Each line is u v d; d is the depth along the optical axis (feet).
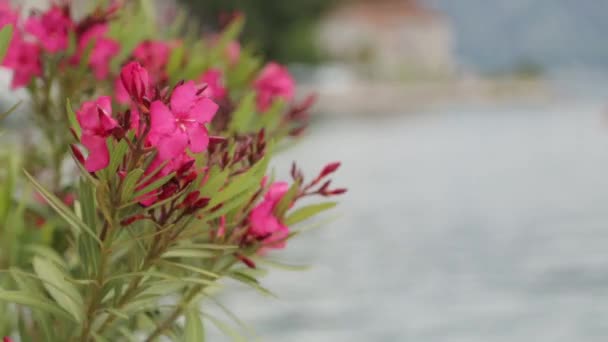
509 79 251.19
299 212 6.47
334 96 176.96
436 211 53.62
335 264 36.76
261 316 27.30
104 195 5.44
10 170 7.91
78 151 5.34
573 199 59.26
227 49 9.47
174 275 6.61
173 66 8.44
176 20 9.58
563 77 361.71
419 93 203.51
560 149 99.09
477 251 41.04
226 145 5.98
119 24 8.62
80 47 8.06
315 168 71.61
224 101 7.38
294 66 179.63
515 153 95.04
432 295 31.91
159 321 6.99
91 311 6.04
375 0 243.19
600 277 34.96
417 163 83.15
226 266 6.46
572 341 26.35
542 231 46.73
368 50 226.58
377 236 43.96
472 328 27.68
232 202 5.78
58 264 6.48
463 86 217.97
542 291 32.76
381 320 28.25
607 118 153.89
